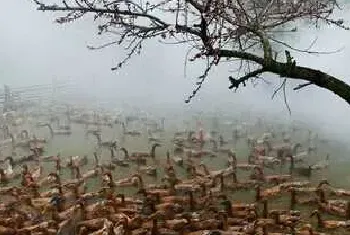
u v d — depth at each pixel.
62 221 19.23
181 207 20.11
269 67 8.77
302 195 21.36
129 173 25.89
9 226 18.80
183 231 18.00
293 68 8.73
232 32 8.89
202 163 25.55
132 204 20.56
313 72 8.82
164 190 22.03
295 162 26.72
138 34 9.08
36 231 18.44
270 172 25.31
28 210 20.62
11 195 23.05
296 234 17.36
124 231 17.97
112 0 9.39
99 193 22.12
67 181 24.44
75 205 20.02
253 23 8.98
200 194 21.81
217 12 8.45
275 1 9.62
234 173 22.75
